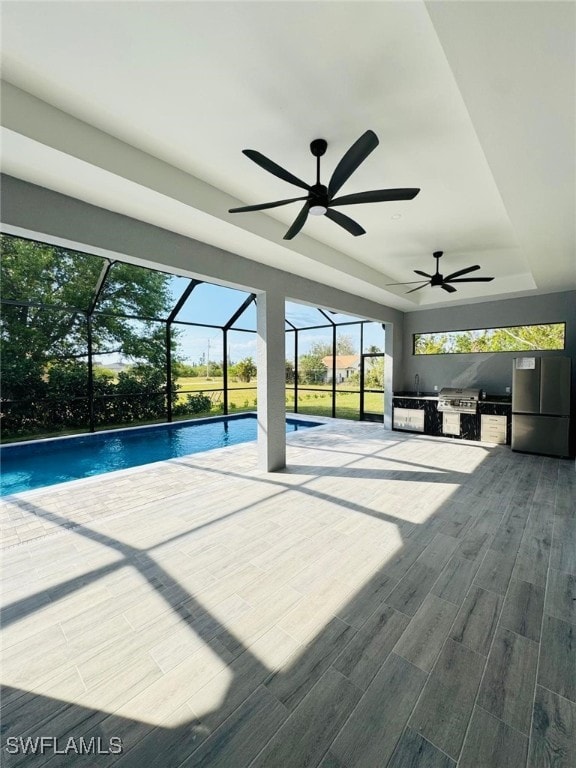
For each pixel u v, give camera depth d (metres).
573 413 5.96
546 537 2.96
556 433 5.45
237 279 4.13
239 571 2.47
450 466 5.02
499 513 3.44
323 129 2.29
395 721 1.43
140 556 2.65
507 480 4.41
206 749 1.33
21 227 2.46
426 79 1.86
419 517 3.34
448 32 1.32
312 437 7.05
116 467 5.85
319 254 4.43
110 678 1.63
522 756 1.29
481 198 3.26
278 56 1.72
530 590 2.26
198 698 1.54
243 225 3.35
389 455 5.63
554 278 5.16
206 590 2.27
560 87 1.58
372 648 1.80
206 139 2.40
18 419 6.89
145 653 1.78
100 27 1.57
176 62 1.76
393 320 7.70
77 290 7.70
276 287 4.69
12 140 1.99
